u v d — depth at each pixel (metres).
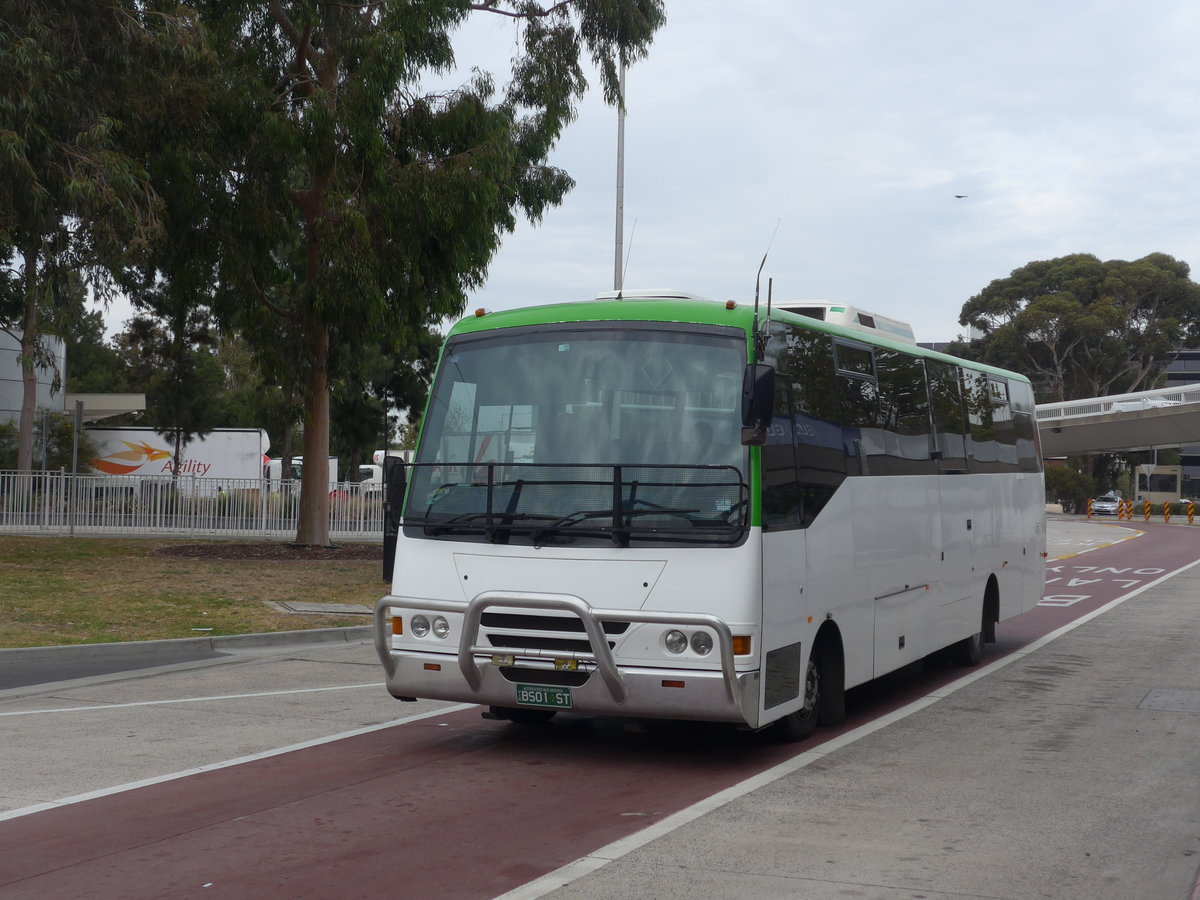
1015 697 12.13
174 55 22.31
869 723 10.59
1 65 20.09
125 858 6.30
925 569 12.19
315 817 7.17
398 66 23.08
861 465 10.52
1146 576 29.19
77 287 23.30
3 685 12.09
